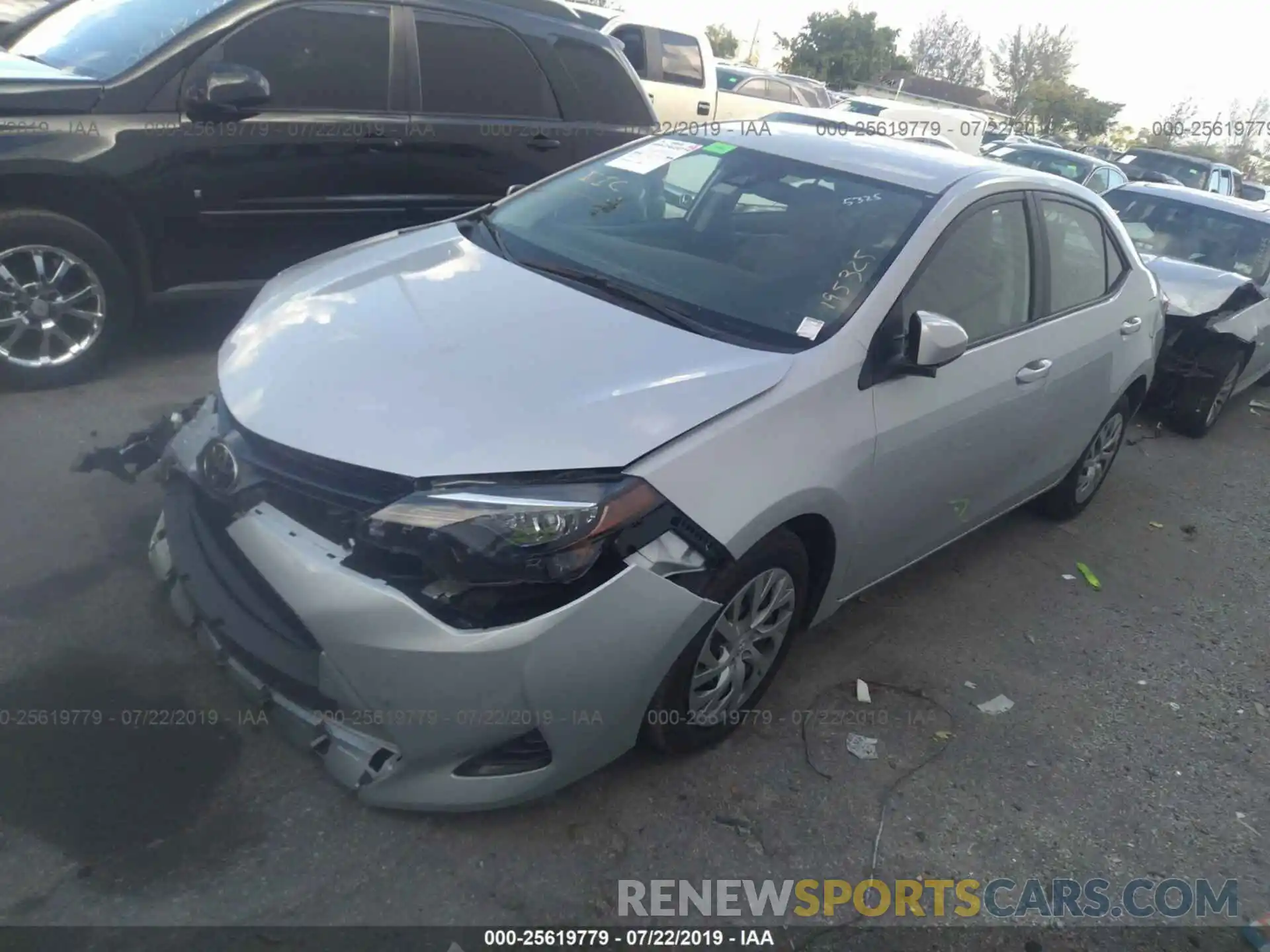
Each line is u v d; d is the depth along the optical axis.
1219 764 3.62
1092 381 4.55
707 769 3.08
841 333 3.18
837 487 3.05
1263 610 4.85
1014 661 4.01
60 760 2.69
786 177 3.86
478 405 2.65
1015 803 3.21
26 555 3.47
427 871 2.57
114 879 2.40
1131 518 5.65
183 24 4.90
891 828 3.01
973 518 4.16
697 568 2.68
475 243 3.76
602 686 2.58
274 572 2.54
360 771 2.60
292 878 2.48
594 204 3.99
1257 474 6.77
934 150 4.36
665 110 13.95
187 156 4.85
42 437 4.27
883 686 3.67
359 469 2.50
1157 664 4.20
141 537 3.66
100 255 4.66
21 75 4.56
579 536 2.45
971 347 3.69
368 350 2.88
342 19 5.28
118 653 3.09
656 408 2.73
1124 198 8.86
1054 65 60.19
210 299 5.19
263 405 2.73
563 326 3.06
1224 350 6.93
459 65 5.75
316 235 5.41
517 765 2.63
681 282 3.43
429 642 2.41
